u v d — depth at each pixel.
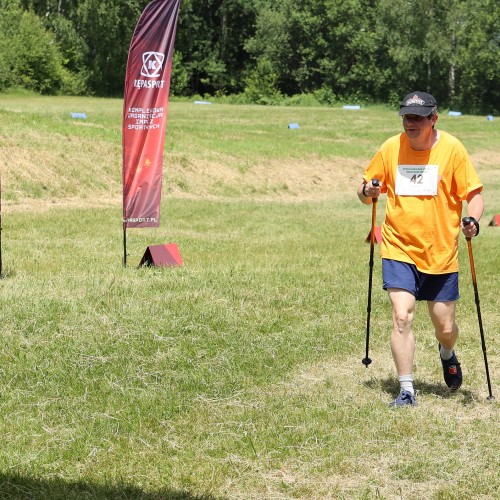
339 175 30.30
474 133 43.66
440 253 6.16
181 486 4.78
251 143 31.34
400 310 6.12
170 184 24.84
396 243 6.18
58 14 67.12
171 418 5.88
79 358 7.04
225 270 11.39
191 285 10.02
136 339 7.59
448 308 6.25
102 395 6.27
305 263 12.63
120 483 4.77
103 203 22.03
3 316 7.95
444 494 4.73
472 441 5.53
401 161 6.18
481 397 6.52
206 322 8.27
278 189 27.19
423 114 5.91
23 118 26.34
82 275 10.59
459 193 6.18
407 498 4.69
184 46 77.62
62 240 14.81
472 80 72.62
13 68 59.53
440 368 7.27
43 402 6.09
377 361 7.48
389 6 73.75
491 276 11.83
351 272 11.77
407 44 73.38
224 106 51.91
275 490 4.78
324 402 6.27
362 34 74.44
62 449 5.24
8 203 20.34
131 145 11.96
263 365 7.17
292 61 78.06
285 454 5.28
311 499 4.67
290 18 76.56
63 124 27.16
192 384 6.57
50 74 61.47
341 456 5.23
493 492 4.77
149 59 11.90
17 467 4.94
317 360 7.43
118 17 68.62
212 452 5.29
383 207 23.86
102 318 8.13
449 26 73.38
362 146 35.69
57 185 22.28
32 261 11.93
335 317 8.91
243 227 18.36
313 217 20.86
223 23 78.44
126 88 11.82
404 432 5.66
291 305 9.38
